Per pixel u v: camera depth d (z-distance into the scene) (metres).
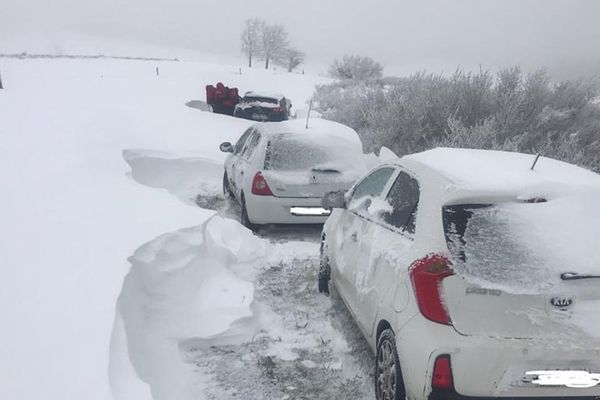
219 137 14.71
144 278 4.64
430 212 3.33
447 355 2.89
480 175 3.38
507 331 2.88
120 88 26.36
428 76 12.62
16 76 27.73
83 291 4.02
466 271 2.99
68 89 22.59
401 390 3.30
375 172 4.84
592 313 2.89
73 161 8.71
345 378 4.12
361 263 4.29
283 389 3.94
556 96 10.55
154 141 12.22
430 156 4.06
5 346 3.31
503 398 2.89
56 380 3.01
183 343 4.41
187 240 5.40
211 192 10.30
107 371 3.11
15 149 9.62
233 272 6.02
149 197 6.91
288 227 7.82
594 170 8.73
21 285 4.12
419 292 3.09
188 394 3.79
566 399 2.90
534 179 3.31
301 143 7.68
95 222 5.64
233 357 4.38
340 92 24.55
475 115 10.76
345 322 5.07
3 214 5.93
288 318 5.13
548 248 2.99
